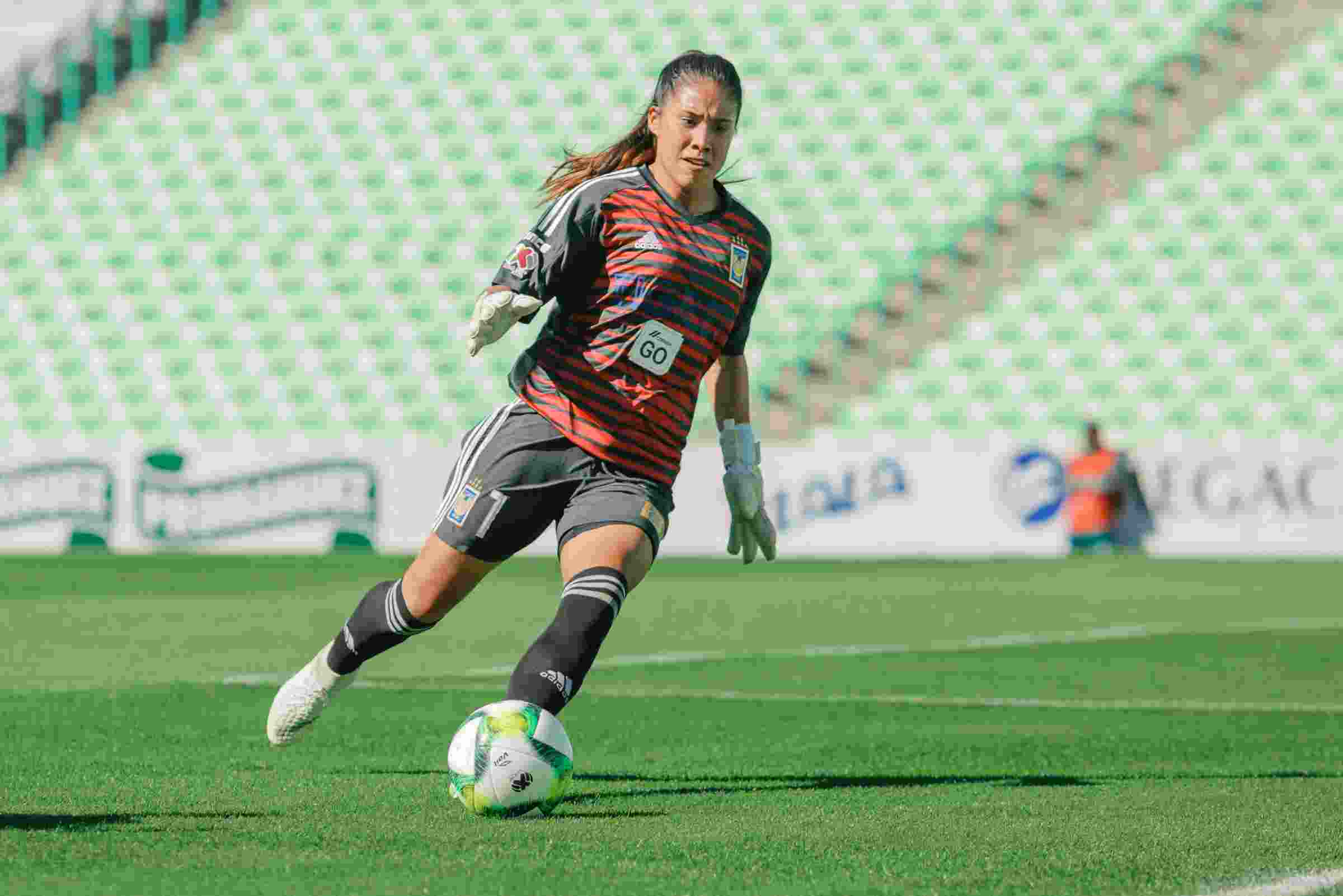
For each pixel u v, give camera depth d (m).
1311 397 55.38
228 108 71.31
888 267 60.59
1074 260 59.25
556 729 10.12
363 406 62.59
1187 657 22.64
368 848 9.06
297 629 27.02
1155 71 62.78
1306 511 47.94
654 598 34.44
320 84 70.75
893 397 57.69
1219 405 55.72
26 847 8.97
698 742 14.45
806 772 12.59
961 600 33.75
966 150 62.56
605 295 10.60
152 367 65.25
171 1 73.69
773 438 57.94
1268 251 58.16
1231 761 13.28
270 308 65.31
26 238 69.94
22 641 24.95
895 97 64.31
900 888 8.09
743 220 10.98
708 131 10.49
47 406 65.88
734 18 67.50
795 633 26.61
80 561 47.91
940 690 18.81
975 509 50.09
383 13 71.69
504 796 9.95
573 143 66.56
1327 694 18.64
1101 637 25.67
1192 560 47.34
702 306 10.71
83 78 74.12
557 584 38.56
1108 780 12.13
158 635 25.91
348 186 67.69
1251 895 7.94
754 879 8.30
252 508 53.72
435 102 68.94
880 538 50.56
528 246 10.39
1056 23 64.44
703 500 51.19
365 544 52.75
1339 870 8.57
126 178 70.56
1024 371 57.38
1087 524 48.84
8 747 13.74
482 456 10.75
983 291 59.50
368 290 64.75
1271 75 62.03
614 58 68.06
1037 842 9.39
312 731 14.92
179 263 67.44
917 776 12.38
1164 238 59.03
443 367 62.53
